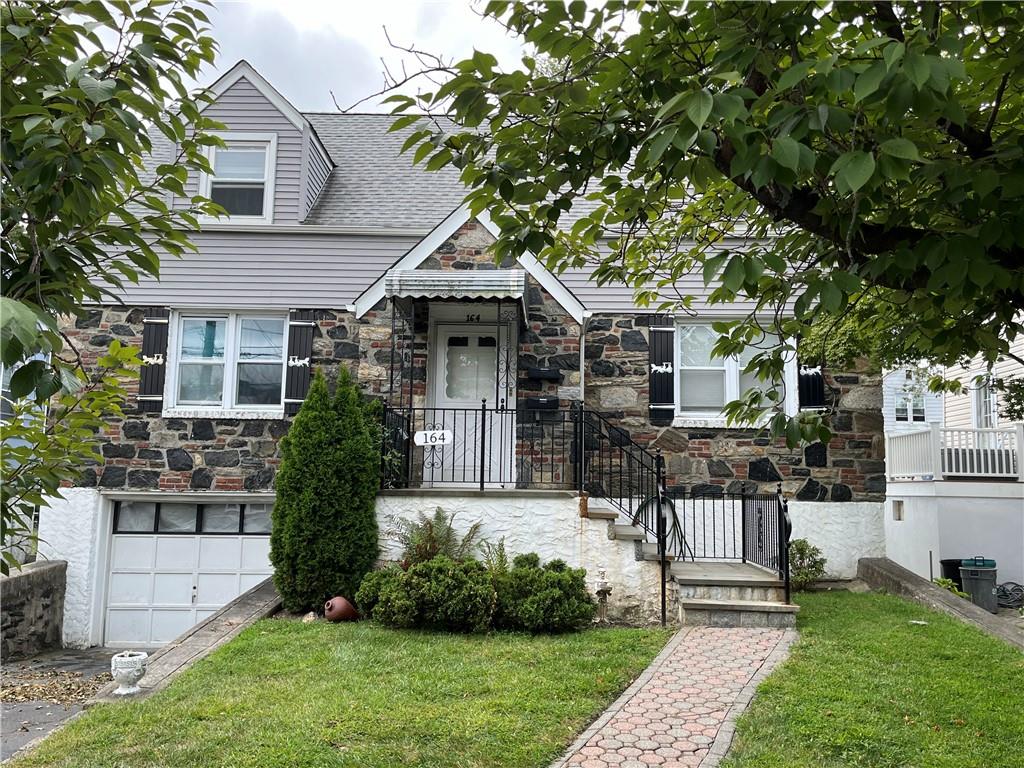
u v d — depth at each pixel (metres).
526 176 3.86
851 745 4.75
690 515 10.41
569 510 8.64
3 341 1.87
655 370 10.78
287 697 5.66
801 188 3.64
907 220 3.58
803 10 3.21
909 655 6.61
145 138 3.29
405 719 5.18
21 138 2.91
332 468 8.55
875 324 5.17
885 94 2.67
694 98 2.68
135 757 4.71
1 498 3.23
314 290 11.42
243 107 11.77
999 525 12.59
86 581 10.88
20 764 4.72
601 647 7.02
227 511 11.30
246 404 11.37
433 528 8.48
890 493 14.59
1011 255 3.32
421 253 10.14
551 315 10.48
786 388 10.64
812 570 9.80
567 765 4.57
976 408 17.59
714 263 3.09
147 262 3.54
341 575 8.41
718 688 5.85
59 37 3.09
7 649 9.71
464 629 7.70
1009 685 5.84
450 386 10.55
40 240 3.23
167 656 7.02
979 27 3.68
